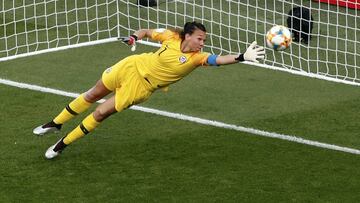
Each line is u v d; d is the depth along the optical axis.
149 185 24.95
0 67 35.25
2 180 25.12
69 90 32.97
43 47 38.25
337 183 25.34
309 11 38.78
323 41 39.12
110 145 27.86
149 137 28.59
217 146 27.92
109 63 36.22
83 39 39.44
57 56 36.88
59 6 43.25
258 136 28.88
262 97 32.78
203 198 24.17
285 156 27.27
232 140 28.45
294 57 37.53
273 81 34.62
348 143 28.59
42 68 35.31
